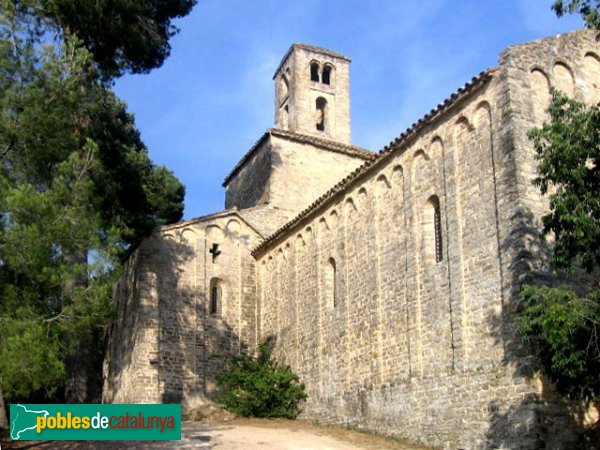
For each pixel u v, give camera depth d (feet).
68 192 55.47
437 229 68.85
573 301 44.57
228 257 107.45
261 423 84.43
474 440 57.62
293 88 129.59
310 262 91.66
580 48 68.28
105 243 57.26
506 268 57.47
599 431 52.75
